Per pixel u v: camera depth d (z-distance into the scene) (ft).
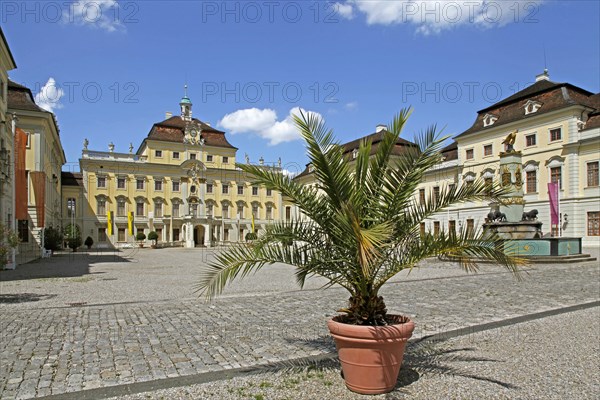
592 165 117.08
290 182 16.17
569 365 17.33
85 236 195.62
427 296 34.76
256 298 34.91
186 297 36.58
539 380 15.69
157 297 36.88
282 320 26.14
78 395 14.62
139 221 205.26
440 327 24.00
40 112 117.50
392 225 14.60
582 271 52.70
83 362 18.10
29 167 116.06
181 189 214.48
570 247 68.49
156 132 214.07
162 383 15.64
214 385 15.39
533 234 69.00
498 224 70.69
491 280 44.73
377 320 14.96
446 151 168.25
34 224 110.73
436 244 14.98
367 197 15.76
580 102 124.67
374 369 14.24
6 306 32.48
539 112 128.47
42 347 20.36
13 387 15.35
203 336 22.29
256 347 20.20
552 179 126.21
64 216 194.90
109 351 19.69
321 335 22.41
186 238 207.62
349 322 15.25
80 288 44.01
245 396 14.40
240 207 226.17
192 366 17.51
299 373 16.55
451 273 52.60
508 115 139.33
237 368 17.21
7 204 76.48
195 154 217.97
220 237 219.61
